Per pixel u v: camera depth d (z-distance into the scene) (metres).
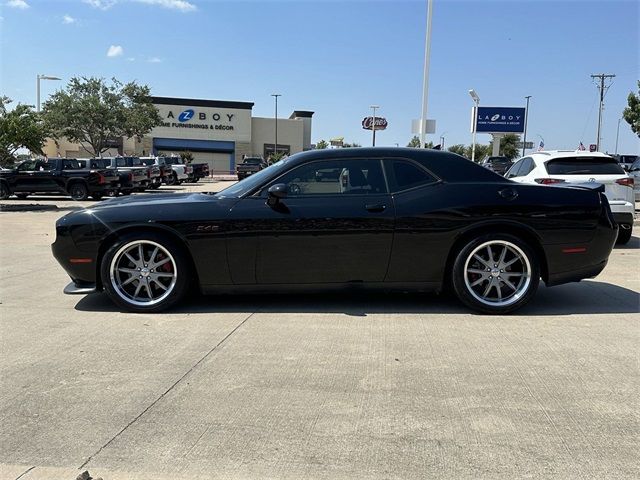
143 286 5.51
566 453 2.95
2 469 2.81
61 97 42.31
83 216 5.43
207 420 3.32
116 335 4.83
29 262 8.43
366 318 5.34
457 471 2.79
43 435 3.15
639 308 5.73
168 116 65.31
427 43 17.73
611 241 5.51
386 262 5.36
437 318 5.35
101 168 24.14
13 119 20.08
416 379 3.90
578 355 4.36
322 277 5.40
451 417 3.35
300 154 5.59
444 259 5.38
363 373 4.01
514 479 2.72
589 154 9.77
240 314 5.45
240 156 67.62
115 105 43.94
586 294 6.34
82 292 5.50
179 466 2.84
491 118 47.88
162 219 5.32
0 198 23.53
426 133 18.14
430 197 5.35
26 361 4.23
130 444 3.05
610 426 3.24
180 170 35.91
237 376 3.95
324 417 3.35
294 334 4.86
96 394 3.66
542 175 9.62
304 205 5.32
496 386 3.79
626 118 34.97
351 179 5.43
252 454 2.95
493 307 5.42
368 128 32.03
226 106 66.56
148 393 3.67
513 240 5.34
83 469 2.81
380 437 3.12
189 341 4.67
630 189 9.63
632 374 3.99
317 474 2.77
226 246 5.31
